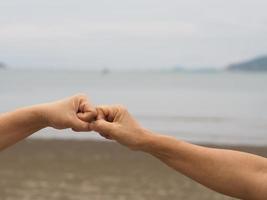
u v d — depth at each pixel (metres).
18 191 10.76
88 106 2.15
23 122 2.09
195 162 2.04
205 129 26.38
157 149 2.07
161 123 29.27
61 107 2.13
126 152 15.99
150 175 12.59
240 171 2.02
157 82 143.25
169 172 12.90
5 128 2.08
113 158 15.05
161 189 11.08
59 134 20.38
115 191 10.88
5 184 11.41
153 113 35.75
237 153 2.06
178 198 10.36
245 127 27.27
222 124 28.83
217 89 91.88
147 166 13.77
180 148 2.05
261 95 67.31
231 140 21.81
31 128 2.12
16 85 104.06
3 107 48.81
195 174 2.04
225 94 69.50
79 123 2.11
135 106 43.06
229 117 32.97
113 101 54.62
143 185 11.48
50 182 11.69
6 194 10.48
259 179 1.99
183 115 34.22
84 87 94.50
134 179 12.13
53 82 128.62
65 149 16.73
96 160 14.70
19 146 17.11
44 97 60.50
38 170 13.12
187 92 75.31
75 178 12.17
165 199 10.27
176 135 23.97
